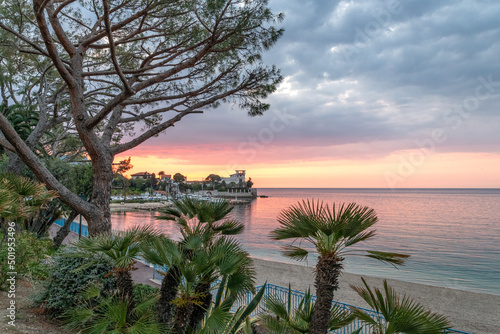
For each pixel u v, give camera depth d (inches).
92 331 170.6
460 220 2450.8
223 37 347.3
